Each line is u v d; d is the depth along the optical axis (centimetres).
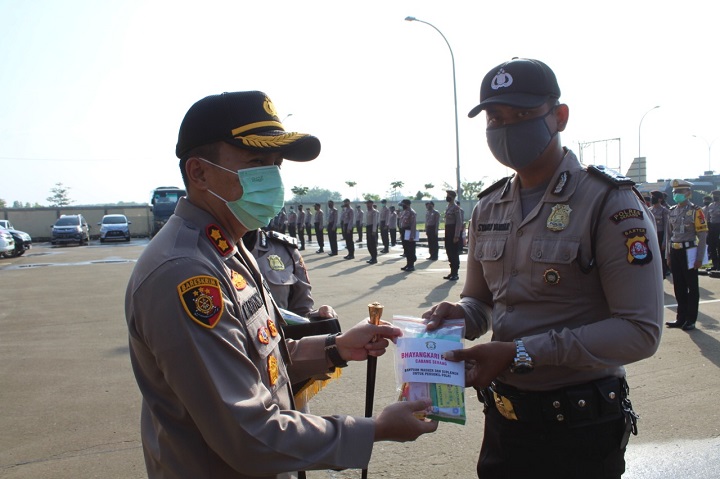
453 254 1185
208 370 124
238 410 124
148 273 130
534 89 180
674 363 532
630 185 175
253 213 152
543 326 184
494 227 203
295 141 148
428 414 164
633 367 521
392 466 343
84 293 1091
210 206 152
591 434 180
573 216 179
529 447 188
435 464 344
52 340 684
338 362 189
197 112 147
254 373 134
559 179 187
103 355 607
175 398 137
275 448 126
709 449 354
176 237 138
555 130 190
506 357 169
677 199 673
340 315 806
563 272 178
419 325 180
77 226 2977
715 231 1250
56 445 378
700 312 774
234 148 148
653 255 169
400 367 172
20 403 458
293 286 320
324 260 1753
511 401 188
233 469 138
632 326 164
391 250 2170
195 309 126
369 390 186
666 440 368
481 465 206
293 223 2548
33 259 2009
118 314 855
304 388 205
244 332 140
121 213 3856
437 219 1667
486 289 219
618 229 169
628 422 186
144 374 140
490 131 192
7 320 825
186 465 137
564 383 181
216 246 146
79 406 451
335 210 1948
